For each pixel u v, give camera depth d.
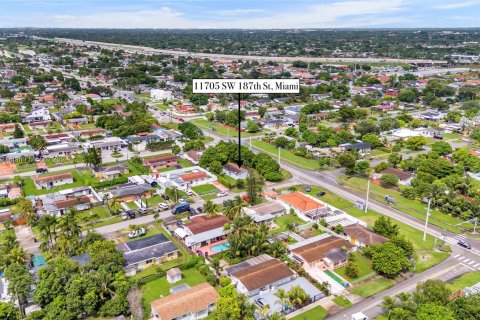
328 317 82.50
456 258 105.44
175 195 138.38
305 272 96.75
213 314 80.44
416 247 109.88
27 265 94.69
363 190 149.00
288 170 170.00
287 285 90.44
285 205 132.25
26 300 84.19
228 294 81.56
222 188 149.25
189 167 165.75
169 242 107.25
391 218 127.31
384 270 94.81
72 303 78.94
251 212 124.44
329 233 115.44
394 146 193.25
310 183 155.88
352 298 88.62
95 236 105.19
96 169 162.00
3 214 121.88
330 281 94.56
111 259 92.62
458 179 142.25
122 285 84.25
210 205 120.44
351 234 111.19
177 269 95.75
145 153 189.88
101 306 83.00
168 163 172.38
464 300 76.31
